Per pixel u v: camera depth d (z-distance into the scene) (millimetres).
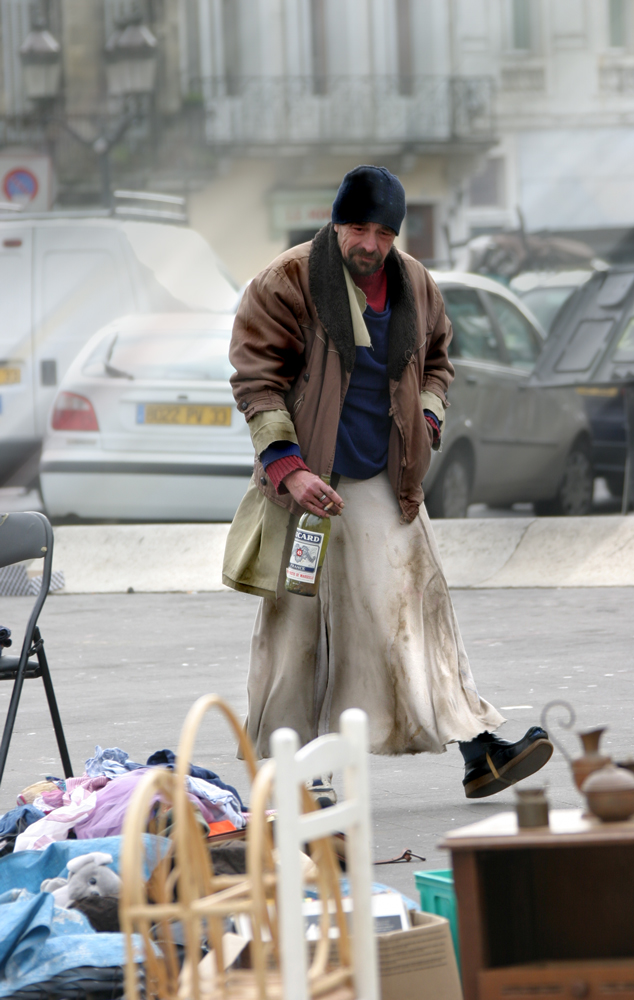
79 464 32625
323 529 10703
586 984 5902
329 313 10727
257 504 11219
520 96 83188
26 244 36625
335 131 81312
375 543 11086
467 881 5965
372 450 11117
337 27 81188
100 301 36719
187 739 5621
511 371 34250
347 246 10688
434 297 11484
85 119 77750
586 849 6348
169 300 37000
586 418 35469
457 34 82438
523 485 34156
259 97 80062
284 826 5227
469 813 11578
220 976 5848
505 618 23891
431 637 11273
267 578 10969
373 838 10898
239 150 79562
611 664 18672
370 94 81750
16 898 8250
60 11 77500
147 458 32344
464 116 82438
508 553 28797
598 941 6348
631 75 83688
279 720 11219
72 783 10328
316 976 5730
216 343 32688
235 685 18594
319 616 11156
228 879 6117
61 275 36781
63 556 31078
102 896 8039
